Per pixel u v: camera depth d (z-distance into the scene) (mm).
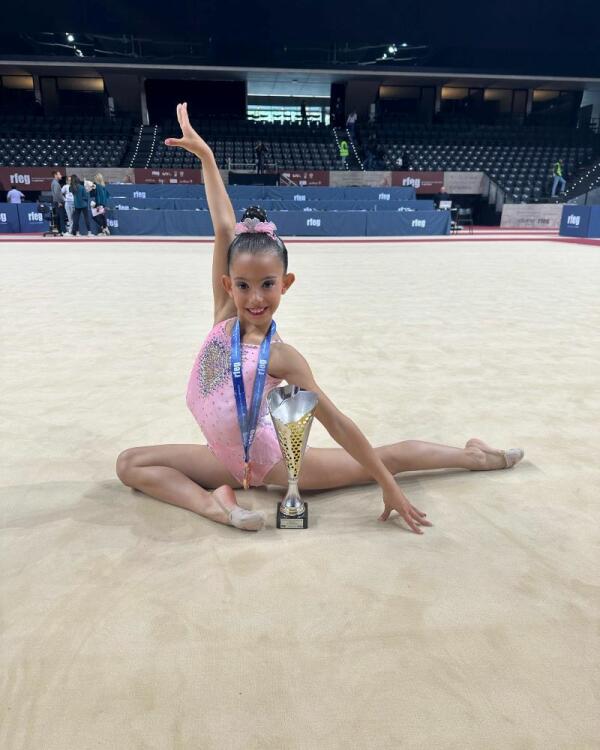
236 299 1863
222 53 30391
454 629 1551
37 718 1270
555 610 1633
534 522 2113
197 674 1392
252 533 2021
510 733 1238
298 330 5457
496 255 13609
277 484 2189
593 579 1778
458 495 2316
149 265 11125
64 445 2779
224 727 1248
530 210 26219
